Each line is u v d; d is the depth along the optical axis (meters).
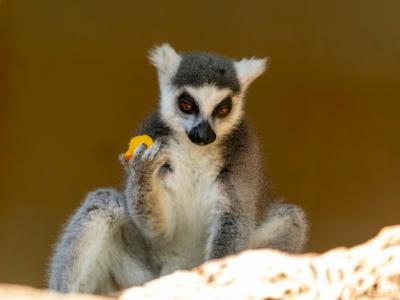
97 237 9.63
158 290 6.96
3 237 15.87
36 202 16.16
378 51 16.19
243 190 9.82
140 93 16.17
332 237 15.87
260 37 16.16
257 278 6.85
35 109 16.28
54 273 9.69
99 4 16.06
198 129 9.59
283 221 10.62
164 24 16.08
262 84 16.30
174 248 10.11
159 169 9.80
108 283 10.05
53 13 16.02
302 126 16.31
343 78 16.30
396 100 16.25
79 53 16.20
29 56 16.11
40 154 16.28
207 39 16.11
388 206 16.06
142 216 9.50
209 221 9.87
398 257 6.96
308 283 6.80
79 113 16.30
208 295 6.76
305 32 16.19
